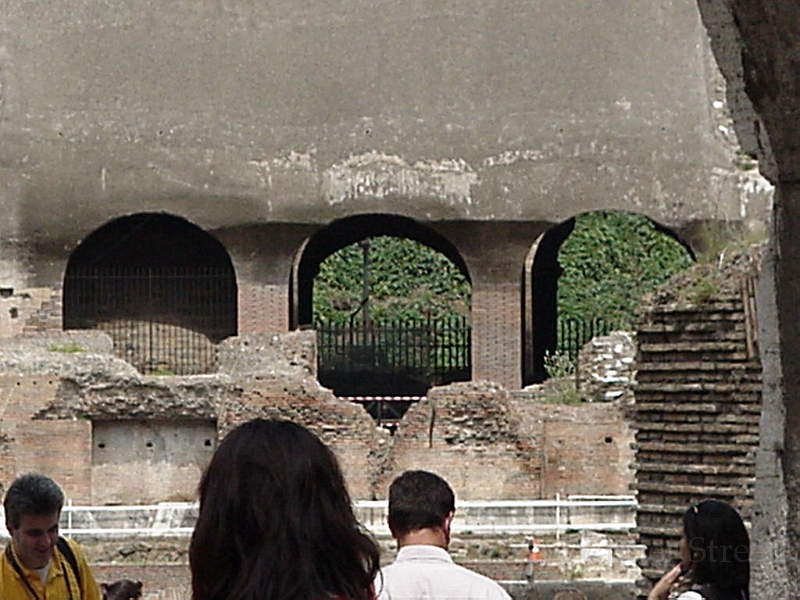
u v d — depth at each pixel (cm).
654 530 2583
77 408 4441
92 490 4466
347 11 5103
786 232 1642
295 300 5544
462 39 5094
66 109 5056
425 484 1330
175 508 3934
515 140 5069
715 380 2553
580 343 6178
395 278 7281
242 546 933
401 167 5072
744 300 2538
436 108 5078
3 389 4438
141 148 5056
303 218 5069
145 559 3888
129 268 5356
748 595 1483
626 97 5069
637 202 5047
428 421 4419
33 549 1441
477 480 4406
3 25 5072
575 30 5075
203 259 5378
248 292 5091
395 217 5884
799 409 1636
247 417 4453
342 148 5075
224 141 5072
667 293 2612
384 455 4441
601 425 4378
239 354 4609
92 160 5047
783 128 1623
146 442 4500
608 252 7100
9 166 5031
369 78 5091
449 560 1303
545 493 4388
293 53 5100
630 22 5084
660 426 2594
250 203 5056
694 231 5038
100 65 5075
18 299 5016
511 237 5078
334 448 4441
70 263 5291
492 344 5103
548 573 3678
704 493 2545
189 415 4478
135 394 4447
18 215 5025
